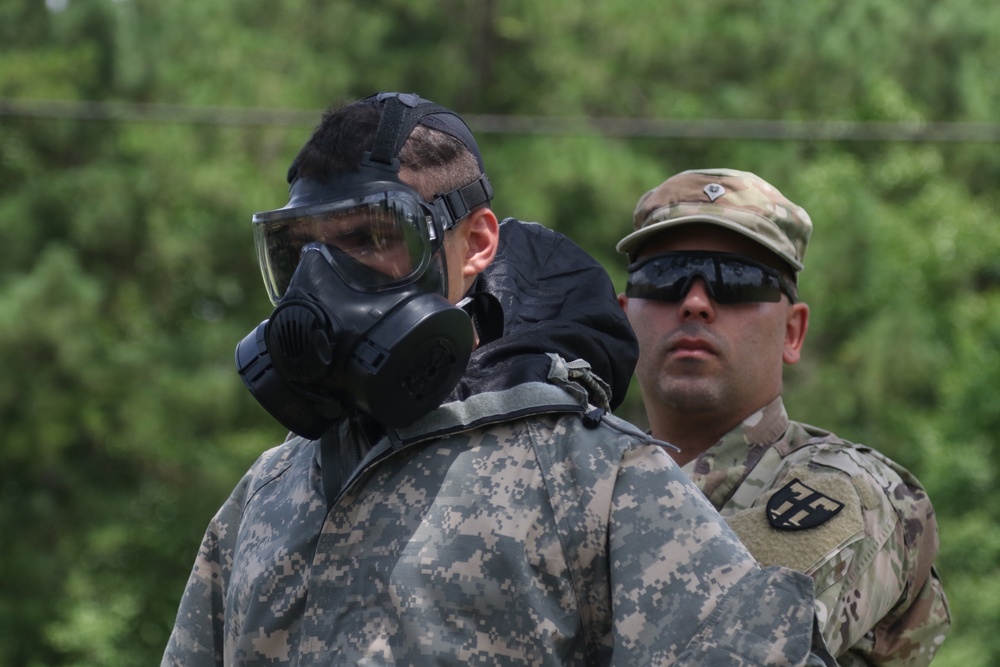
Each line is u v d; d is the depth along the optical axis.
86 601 37.78
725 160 40.97
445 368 4.75
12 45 40.94
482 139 39.78
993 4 48.91
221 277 40.41
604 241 37.34
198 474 38.25
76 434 38.56
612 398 5.50
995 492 38.12
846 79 44.81
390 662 4.54
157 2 41.12
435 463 4.78
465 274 5.12
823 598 6.43
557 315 5.44
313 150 4.95
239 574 5.05
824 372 39.00
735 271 7.46
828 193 39.41
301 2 42.97
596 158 37.41
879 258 38.94
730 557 4.57
